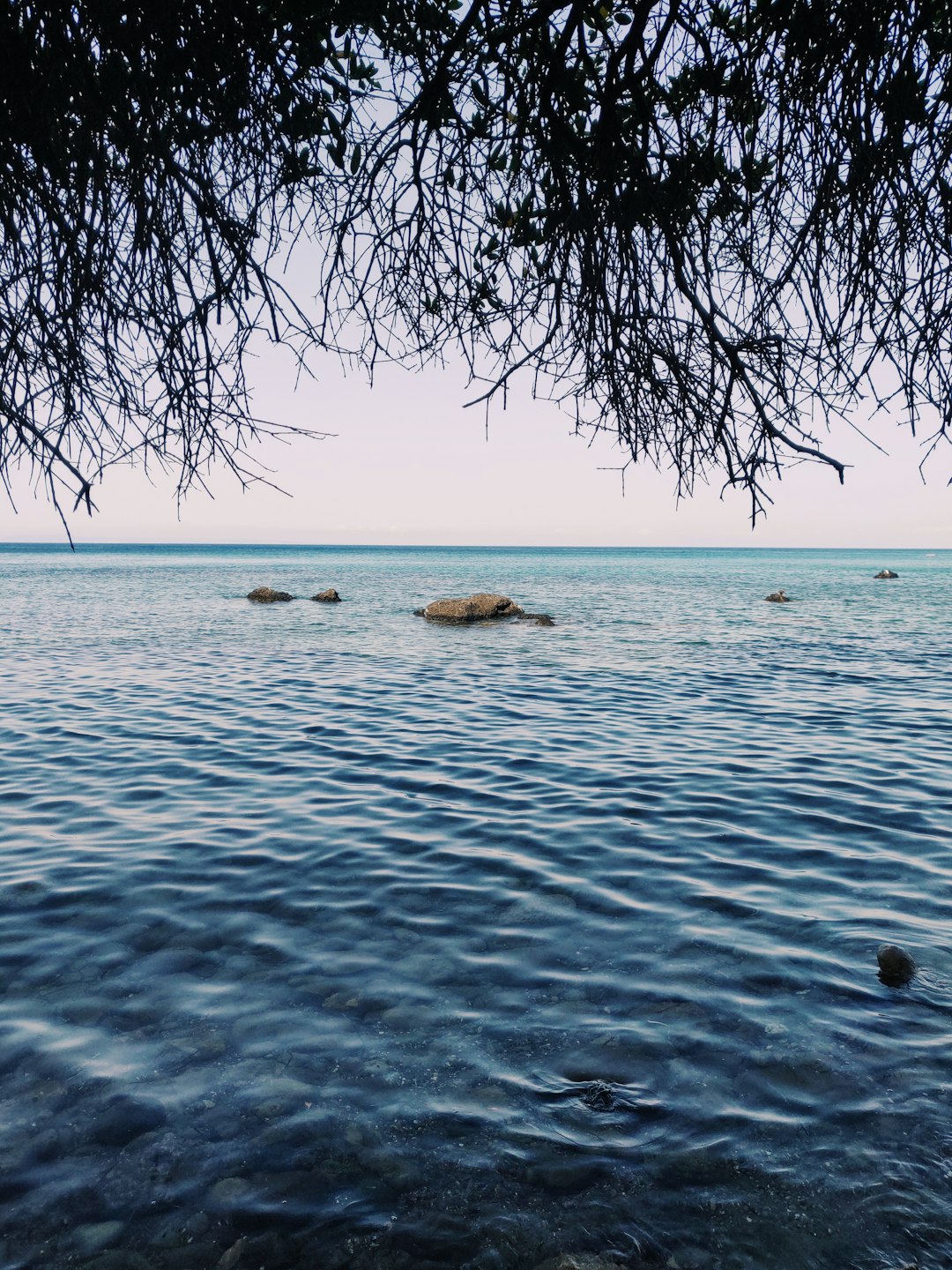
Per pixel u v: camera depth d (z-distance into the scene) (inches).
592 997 186.2
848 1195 126.3
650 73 101.1
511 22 100.6
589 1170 132.0
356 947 212.5
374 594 1911.9
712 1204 124.9
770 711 562.6
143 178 95.7
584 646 949.8
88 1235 119.7
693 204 109.0
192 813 332.5
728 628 1155.3
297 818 327.0
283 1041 168.9
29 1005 182.4
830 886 253.9
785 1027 173.2
